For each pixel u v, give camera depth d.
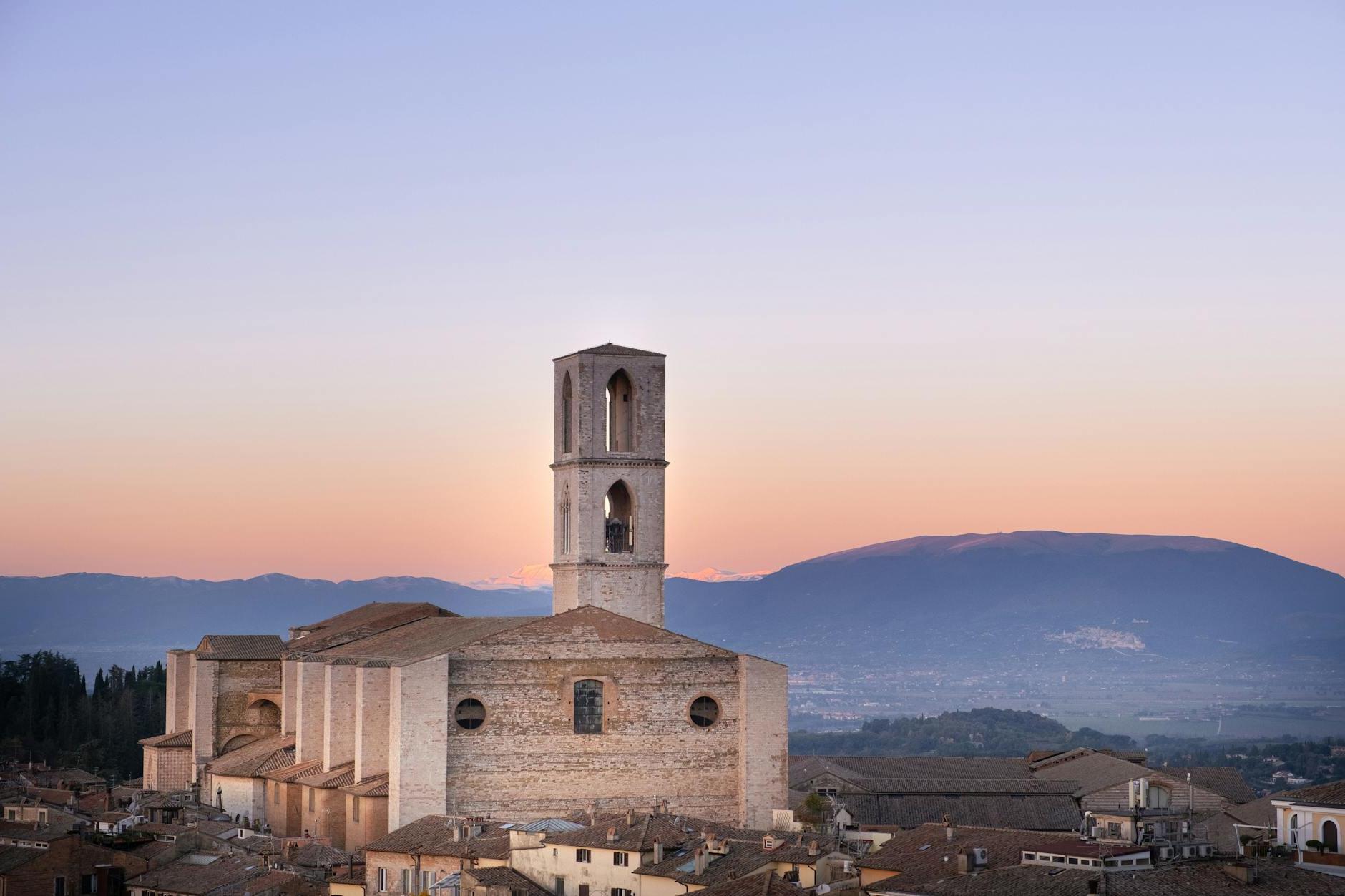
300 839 168.38
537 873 139.12
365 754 171.00
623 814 152.38
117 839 161.50
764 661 170.75
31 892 149.88
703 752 170.38
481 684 165.75
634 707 169.25
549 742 167.00
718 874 128.00
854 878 122.06
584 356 186.38
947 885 110.94
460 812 164.25
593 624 169.25
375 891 149.62
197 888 146.38
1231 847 132.38
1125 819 119.81
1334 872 115.50
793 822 161.38
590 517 185.50
